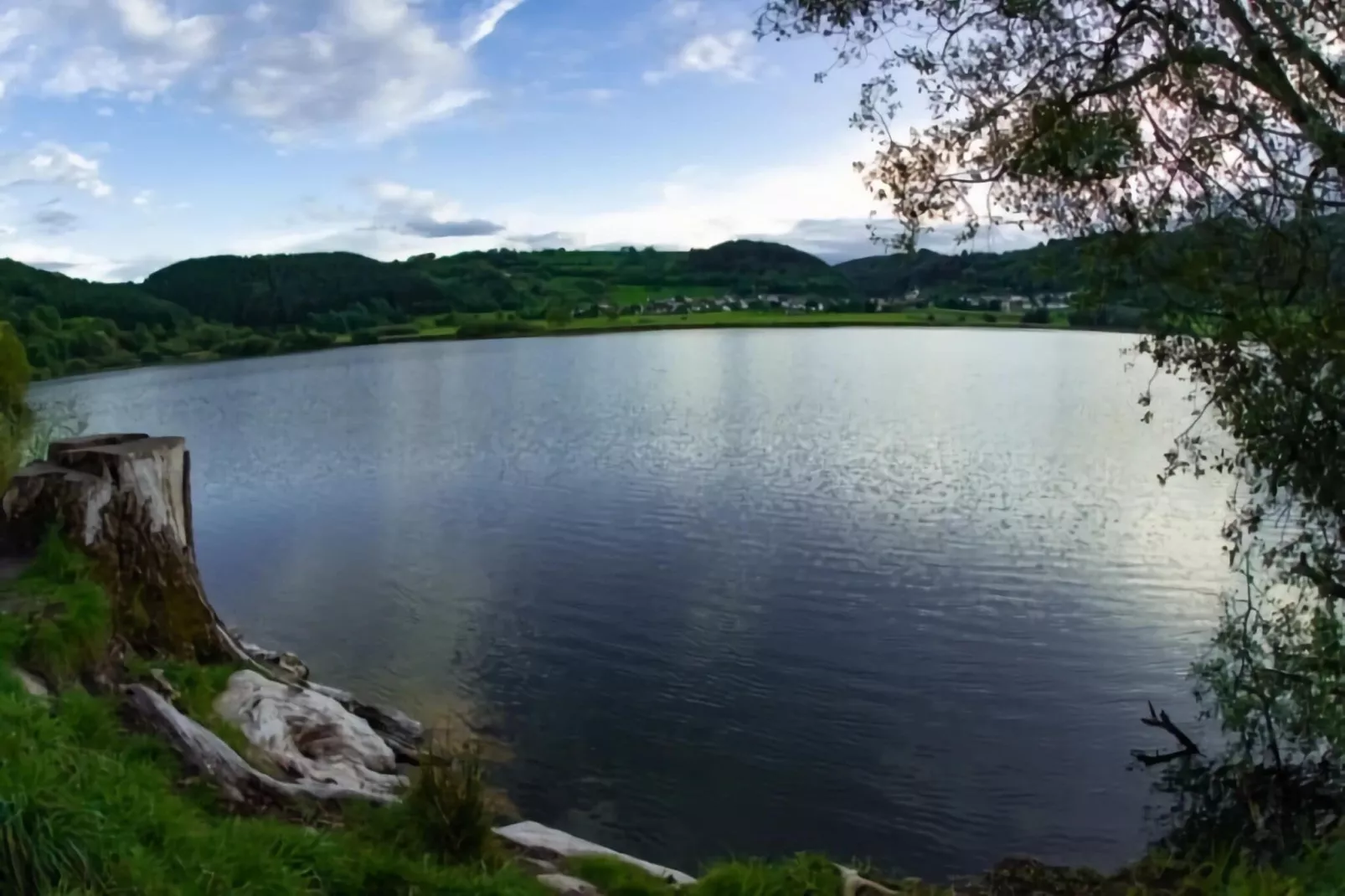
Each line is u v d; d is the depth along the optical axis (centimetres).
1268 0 618
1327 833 768
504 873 497
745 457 3966
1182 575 2133
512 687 1502
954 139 743
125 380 7794
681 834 1052
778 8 730
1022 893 682
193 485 3506
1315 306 679
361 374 8794
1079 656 1641
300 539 2611
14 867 351
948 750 1280
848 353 10938
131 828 404
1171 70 673
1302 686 1005
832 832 1058
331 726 728
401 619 1869
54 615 592
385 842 521
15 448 714
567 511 2952
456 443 4494
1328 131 603
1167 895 653
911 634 1766
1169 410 5319
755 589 2069
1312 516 802
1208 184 697
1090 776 1194
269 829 468
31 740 426
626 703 1421
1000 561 2291
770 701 1440
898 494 3166
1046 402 5900
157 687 630
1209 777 1168
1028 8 676
